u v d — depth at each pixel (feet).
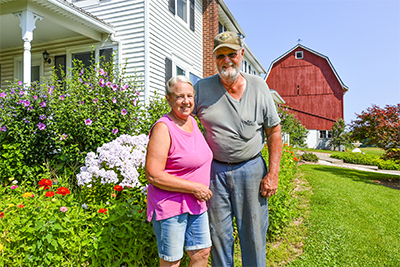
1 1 19.10
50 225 7.70
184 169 6.33
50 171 15.10
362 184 25.38
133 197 10.46
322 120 82.69
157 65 25.48
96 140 14.79
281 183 14.24
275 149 7.84
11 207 9.07
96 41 25.80
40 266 7.53
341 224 13.93
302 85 85.10
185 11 32.58
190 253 6.58
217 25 38.11
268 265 9.97
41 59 28.60
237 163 7.59
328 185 23.31
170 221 6.10
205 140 7.38
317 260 10.39
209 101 7.50
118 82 17.62
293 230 13.23
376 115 31.60
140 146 11.89
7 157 14.65
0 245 7.22
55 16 20.90
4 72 30.76
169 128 6.25
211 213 7.63
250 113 7.29
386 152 32.07
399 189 24.94
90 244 8.09
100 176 10.27
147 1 23.88
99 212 8.39
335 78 82.02
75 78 16.55
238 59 7.06
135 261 8.36
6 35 26.16
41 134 15.33
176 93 6.38
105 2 25.27
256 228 7.56
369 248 11.43
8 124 15.06
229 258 7.78
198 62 36.19
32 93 15.99
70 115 14.64
